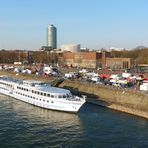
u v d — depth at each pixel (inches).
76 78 7150.6
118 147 3024.1
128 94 4810.5
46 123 3900.1
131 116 4315.9
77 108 4451.3
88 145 3080.7
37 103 4955.7
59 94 4616.1
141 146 3058.6
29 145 3063.5
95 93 5492.1
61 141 3196.4
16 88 5615.2
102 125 3801.7
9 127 3681.1
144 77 6988.2
